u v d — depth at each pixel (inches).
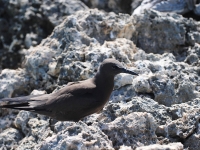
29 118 555.2
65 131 417.1
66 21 628.7
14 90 612.1
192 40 647.8
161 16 652.1
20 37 863.7
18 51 857.5
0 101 487.5
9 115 601.9
